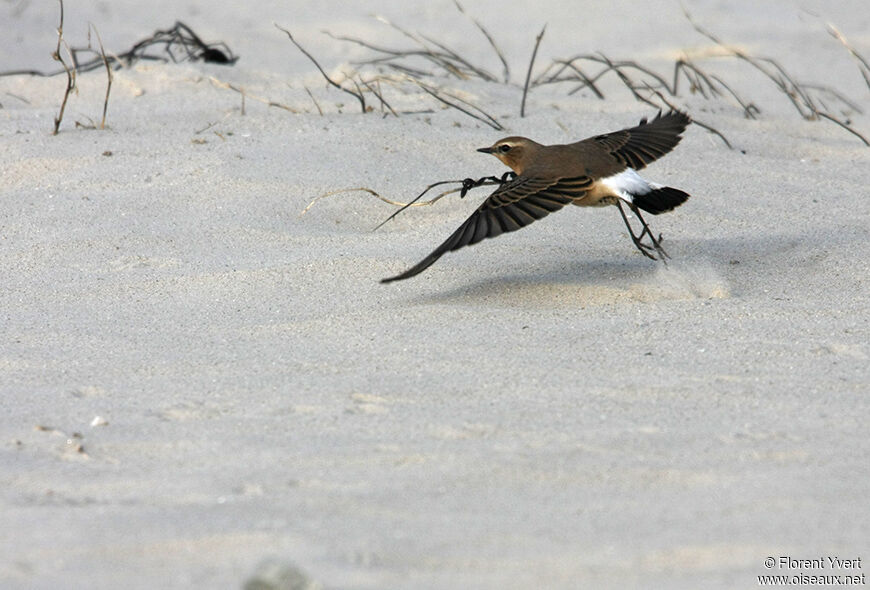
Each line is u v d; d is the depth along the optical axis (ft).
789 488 21.24
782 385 26.96
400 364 28.78
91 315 32.81
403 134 47.21
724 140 49.73
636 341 30.12
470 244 29.81
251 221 39.55
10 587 17.46
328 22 80.07
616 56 71.51
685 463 22.47
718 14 82.48
